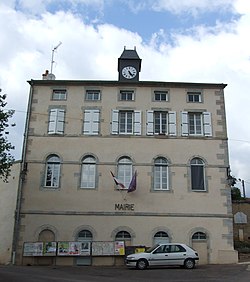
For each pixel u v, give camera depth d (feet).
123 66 89.97
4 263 76.33
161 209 76.54
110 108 83.41
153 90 84.94
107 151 80.23
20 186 77.46
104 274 56.59
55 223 75.46
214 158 80.07
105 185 77.92
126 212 76.23
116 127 81.87
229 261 73.61
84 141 80.84
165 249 65.05
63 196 77.00
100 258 73.31
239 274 55.26
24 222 75.46
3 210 81.71
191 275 54.90
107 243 73.61
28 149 79.97
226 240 75.10
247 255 88.28
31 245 73.20
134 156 79.92
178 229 75.46
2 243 79.00
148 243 74.64
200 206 76.84
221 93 84.84
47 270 62.13
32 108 83.05
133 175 77.87
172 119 82.58
